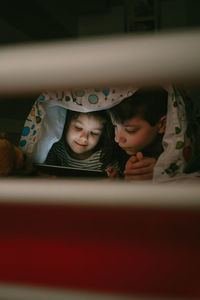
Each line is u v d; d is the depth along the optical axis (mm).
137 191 211
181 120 1188
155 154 1274
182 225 261
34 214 307
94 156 1382
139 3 2096
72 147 1419
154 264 268
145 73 160
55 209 299
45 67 174
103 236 285
